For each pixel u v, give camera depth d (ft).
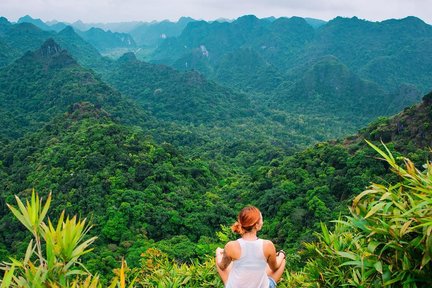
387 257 12.81
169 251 98.48
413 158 125.49
